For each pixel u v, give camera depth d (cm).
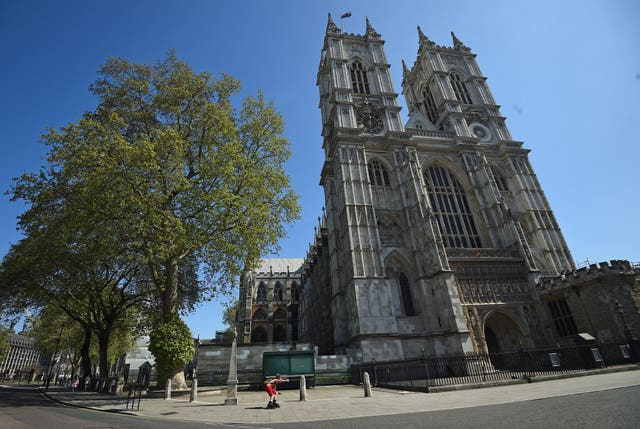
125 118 3020
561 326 3819
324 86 6419
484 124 6028
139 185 2536
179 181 2684
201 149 3080
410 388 2314
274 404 1727
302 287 8981
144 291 4109
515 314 4038
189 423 1315
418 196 4544
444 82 6275
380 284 4091
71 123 2586
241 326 9112
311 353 3036
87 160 2406
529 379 2294
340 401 1897
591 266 3478
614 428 817
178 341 2608
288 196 3331
